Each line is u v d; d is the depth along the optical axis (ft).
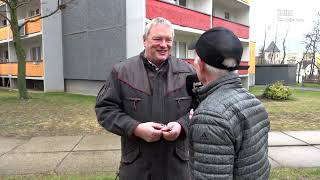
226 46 5.70
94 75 58.65
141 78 8.46
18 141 24.23
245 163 5.65
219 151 5.34
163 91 8.51
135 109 8.38
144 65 8.63
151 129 7.74
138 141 8.41
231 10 87.25
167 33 8.41
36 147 22.34
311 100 55.01
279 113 38.96
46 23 66.08
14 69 79.41
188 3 66.54
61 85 68.23
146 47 8.55
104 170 17.35
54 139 24.66
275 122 32.78
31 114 36.42
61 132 27.20
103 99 8.44
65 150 21.47
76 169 17.58
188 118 8.16
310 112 39.83
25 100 49.60
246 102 5.79
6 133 26.99
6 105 44.06
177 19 56.03
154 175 8.46
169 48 8.57
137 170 8.46
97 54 57.47
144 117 8.38
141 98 8.37
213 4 78.38
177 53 64.90
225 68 5.82
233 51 5.73
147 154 8.42
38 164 18.57
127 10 50.88
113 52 53.88
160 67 8.64
